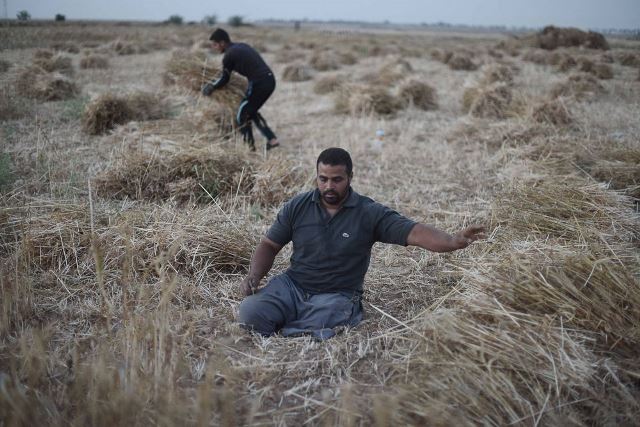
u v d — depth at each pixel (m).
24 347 2.51
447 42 42.56
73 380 2.48
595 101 11.00
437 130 8.65
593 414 2.35
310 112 10.07
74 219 4.19
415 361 2.62
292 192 5.28
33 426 2.10
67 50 19.66
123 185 5.22
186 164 5.41
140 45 22.14
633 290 2.87
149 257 3.79
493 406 2.31
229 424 2.22
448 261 3.97
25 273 3.49
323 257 3.08
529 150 6.37
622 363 2.60
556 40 29.20
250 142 7.04
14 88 9.77
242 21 59.97
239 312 3.12
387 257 4.11
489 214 4.75
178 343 2.87
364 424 2.29
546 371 2.46
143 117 7.80
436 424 2.17
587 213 4.39
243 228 4.25
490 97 9.20
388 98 9.93
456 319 2.74
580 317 2.80
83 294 3.46
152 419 2.21
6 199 4.75
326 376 2.68
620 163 5.62
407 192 5.68
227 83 7.50
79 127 7.68
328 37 43.34
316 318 3.06
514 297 2.87
